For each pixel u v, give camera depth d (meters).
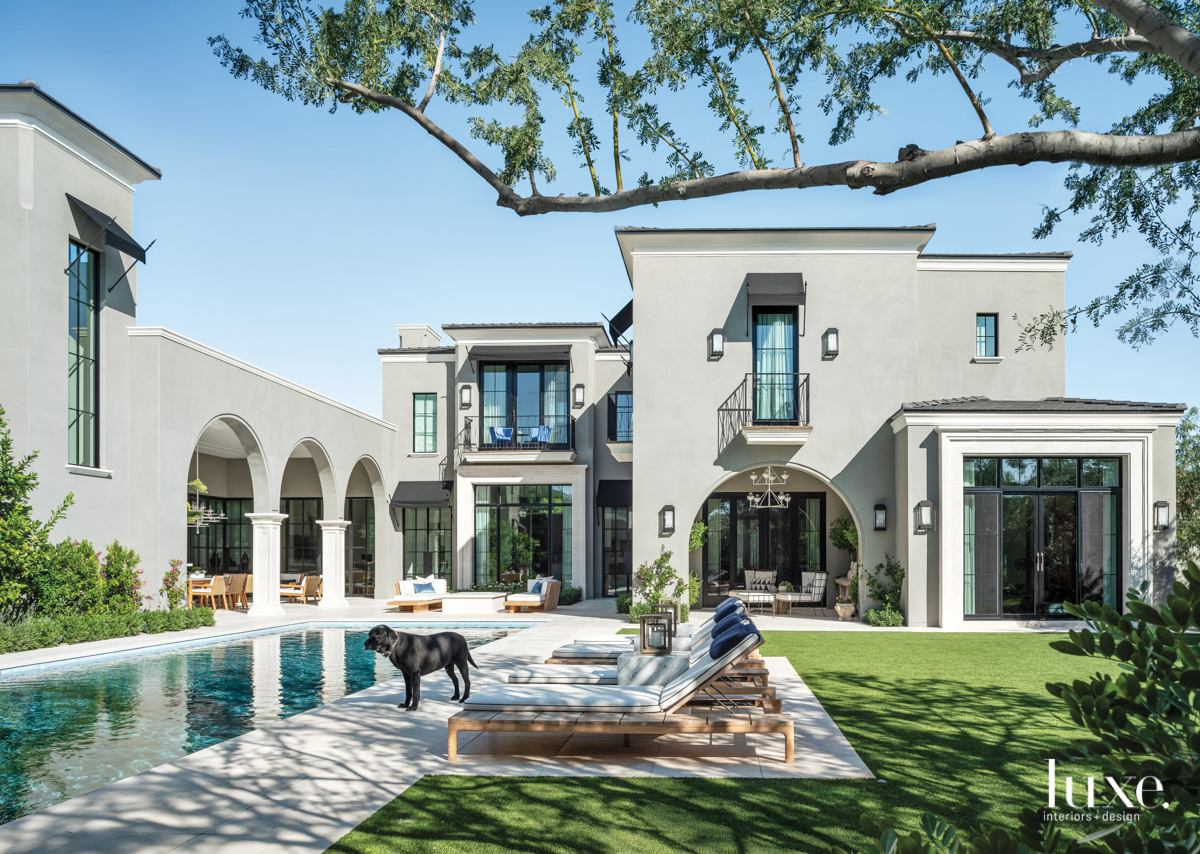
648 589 17.53
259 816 5.11
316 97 5.56
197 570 23.56
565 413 24.50
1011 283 19.70
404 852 4.48
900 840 1.76
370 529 27.44
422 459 26.17
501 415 24.61
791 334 18.20
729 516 21.16
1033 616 16.28
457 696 8.98
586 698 6.83
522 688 7.42
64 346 14.86
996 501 16.42
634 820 4.97
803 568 20.81
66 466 14.69
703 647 8.37
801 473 20.84
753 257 18.22
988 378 19.55
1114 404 16.47
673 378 18.16
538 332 24.47
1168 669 1.84
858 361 17.95
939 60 5.63
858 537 17.77
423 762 6.39
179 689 10.52
